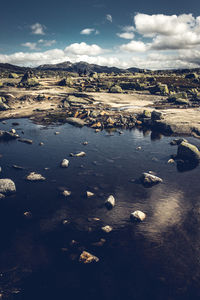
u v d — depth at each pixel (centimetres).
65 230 1561
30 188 2161
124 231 1551
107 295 1088
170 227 1599
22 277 1184
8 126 4766
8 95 7412
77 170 2588
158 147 3459
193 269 1241
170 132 4319
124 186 2222
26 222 1652
